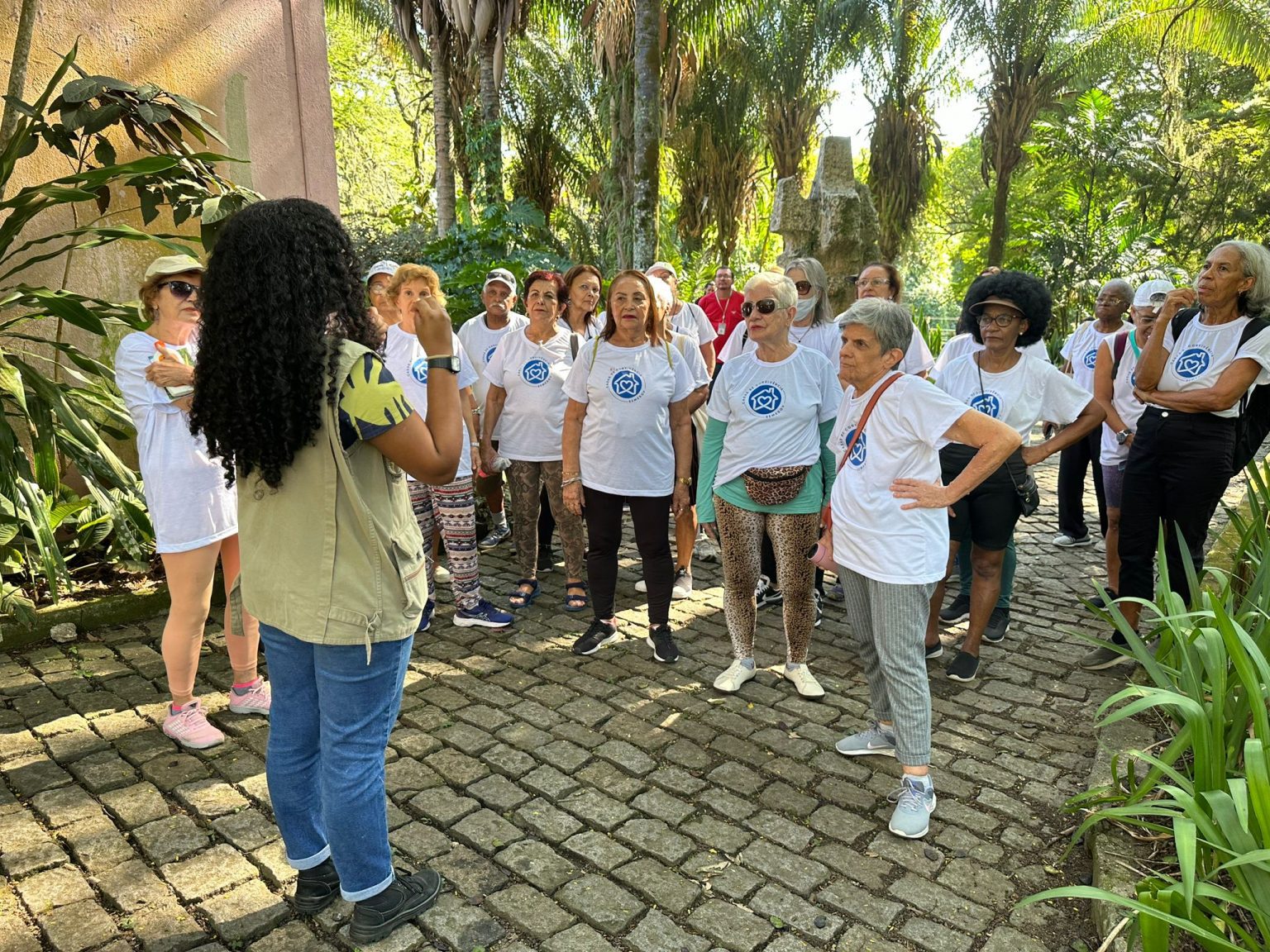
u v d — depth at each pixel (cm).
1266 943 185
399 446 193
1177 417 369
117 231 402
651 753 326
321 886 235
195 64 516
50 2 462
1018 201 2181
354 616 196
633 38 1155
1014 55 1731
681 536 491
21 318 406
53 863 253
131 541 425
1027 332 369
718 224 1877
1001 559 381
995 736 340
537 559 507
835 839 275
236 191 427
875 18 1686
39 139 442
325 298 188
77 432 389
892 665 278
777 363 356
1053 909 244
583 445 409
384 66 2364
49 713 341
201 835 268
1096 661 400
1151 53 1808
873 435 280
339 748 208
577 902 243
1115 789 265
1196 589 291
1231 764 251
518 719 351
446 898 244
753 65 1720
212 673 380
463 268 752
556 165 1719
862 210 885
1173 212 2100
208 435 195
